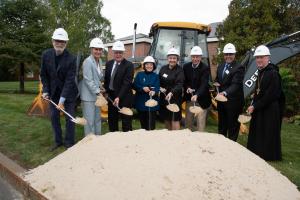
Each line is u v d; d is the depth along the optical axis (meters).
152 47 10.62
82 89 6.86
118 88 6.95
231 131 7.04
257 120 6.69
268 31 17.58
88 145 5.11
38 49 22.41
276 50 8.45
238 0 18.19
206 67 7.05
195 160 4.43
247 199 4.10
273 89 6.49
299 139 9.41
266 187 4.41
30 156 6.55
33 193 4.82
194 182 4.09
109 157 4.62
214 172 4.30
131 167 4.32
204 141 4.91
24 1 22.36
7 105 13.81
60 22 34.28
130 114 6.61
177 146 4.67
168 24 10.50
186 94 7.22
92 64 6.73
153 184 4.02
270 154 6.63
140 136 4.98
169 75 6.92
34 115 10.57
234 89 6.82
